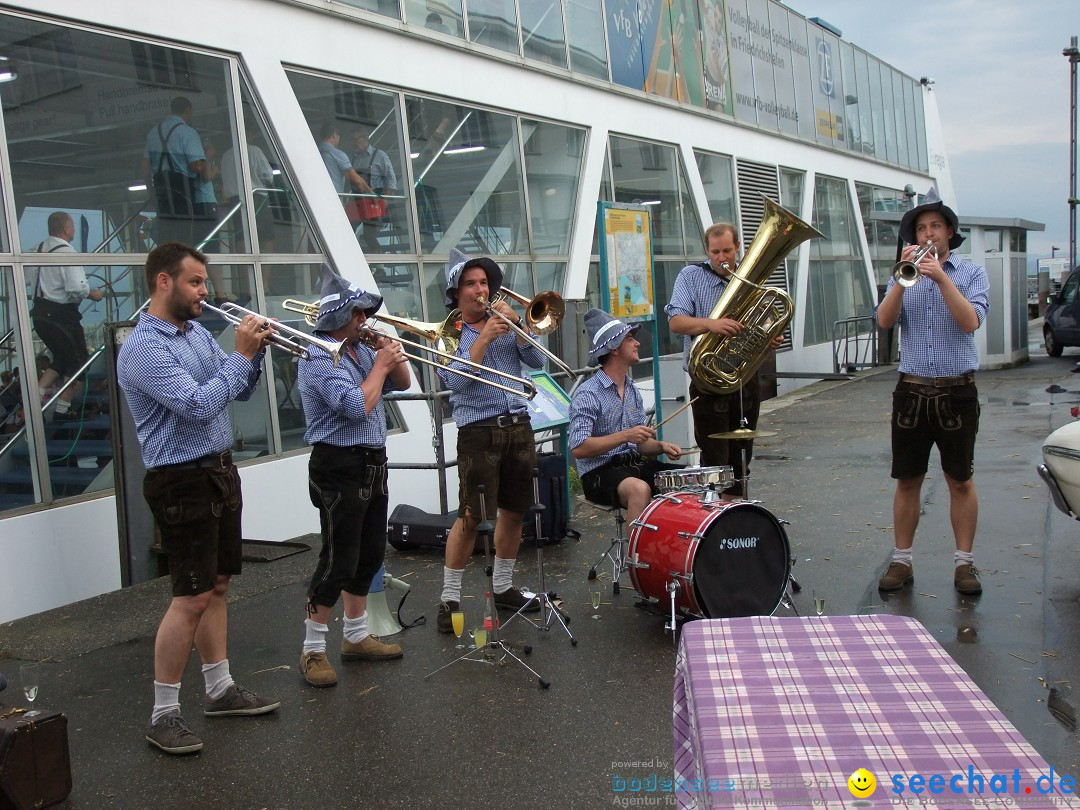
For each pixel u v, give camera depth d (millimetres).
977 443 10039
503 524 5355
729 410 5906
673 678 4387
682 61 13766
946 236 5387
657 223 13031
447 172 9383
